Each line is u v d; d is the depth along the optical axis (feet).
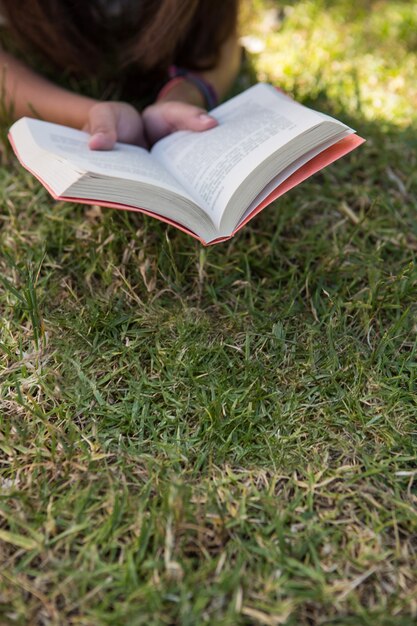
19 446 3.53
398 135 5.64
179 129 4.64
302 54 6.78
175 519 3.20
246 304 4.29
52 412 3.67
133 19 5.35
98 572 3.02
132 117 4.65
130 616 2.89
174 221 3.76
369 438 3.68
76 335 4.04
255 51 6.84
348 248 4.68
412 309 4.31
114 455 3.54
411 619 2.92
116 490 3.36
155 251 4.50
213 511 3.28
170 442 3.60
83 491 3.34
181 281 4.39
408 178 5.24
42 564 3.09
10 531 3.22
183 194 3.73
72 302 4.27
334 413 3.76
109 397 3.83
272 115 4.14
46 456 3.51
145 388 3.84
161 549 3.14
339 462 3.56
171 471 3.44
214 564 3.07
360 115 5.82
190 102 5.27
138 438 3.63
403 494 3.44
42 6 5.16
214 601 2.97
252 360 3.99
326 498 3.40
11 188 4.95
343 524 3.29
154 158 4.42
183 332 4.04
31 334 4.08
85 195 3.63
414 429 3.71
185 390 3.83
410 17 7.29
